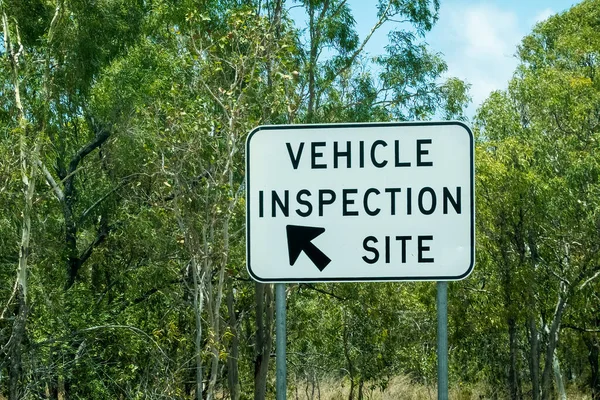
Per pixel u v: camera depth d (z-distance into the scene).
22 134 14.62
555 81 26.08
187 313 18.77
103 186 20.42
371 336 25.91
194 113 15.71
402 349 26.41
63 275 18.45
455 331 23.55
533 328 24.02
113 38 18.09
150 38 21.11
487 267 22.89
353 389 29.11
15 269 16.39
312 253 4.07
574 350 26.83
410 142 4.06
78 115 20.59
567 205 22.64
